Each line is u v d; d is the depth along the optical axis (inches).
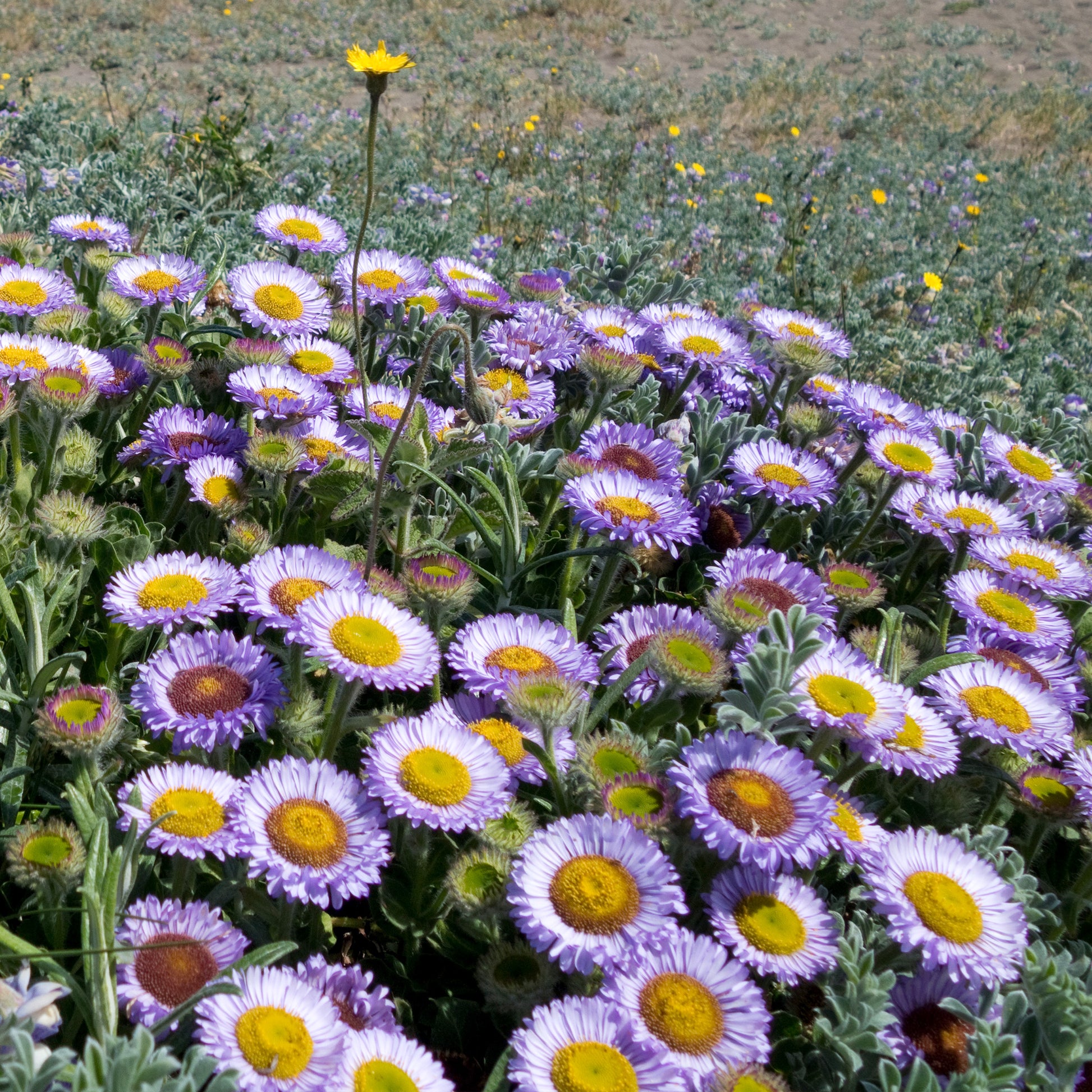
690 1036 75.3
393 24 1059.3
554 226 417.4
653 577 139.0
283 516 124.5
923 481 142.5
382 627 92.1
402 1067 72.6
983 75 1055.6
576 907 78.0
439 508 139.4
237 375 126.6
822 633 106.1
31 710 93.8
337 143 553.9
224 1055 67.5
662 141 692.1
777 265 394.9
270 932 88.1
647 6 1216.2
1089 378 333.4
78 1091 62.1
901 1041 84.3
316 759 86.9
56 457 120.2
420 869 90.6
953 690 111.3
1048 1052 83.7
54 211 237.9
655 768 95.3
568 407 168.1
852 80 987.3
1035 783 104.6
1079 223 609.3
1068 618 143.0
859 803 98.3
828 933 86.2
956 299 399.2
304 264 239.8
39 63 805.2
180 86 771.4
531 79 880.3
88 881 71.7
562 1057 72.6
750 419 173.0
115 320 158.7
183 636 92.8
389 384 159.3
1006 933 86.0
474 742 89.2
